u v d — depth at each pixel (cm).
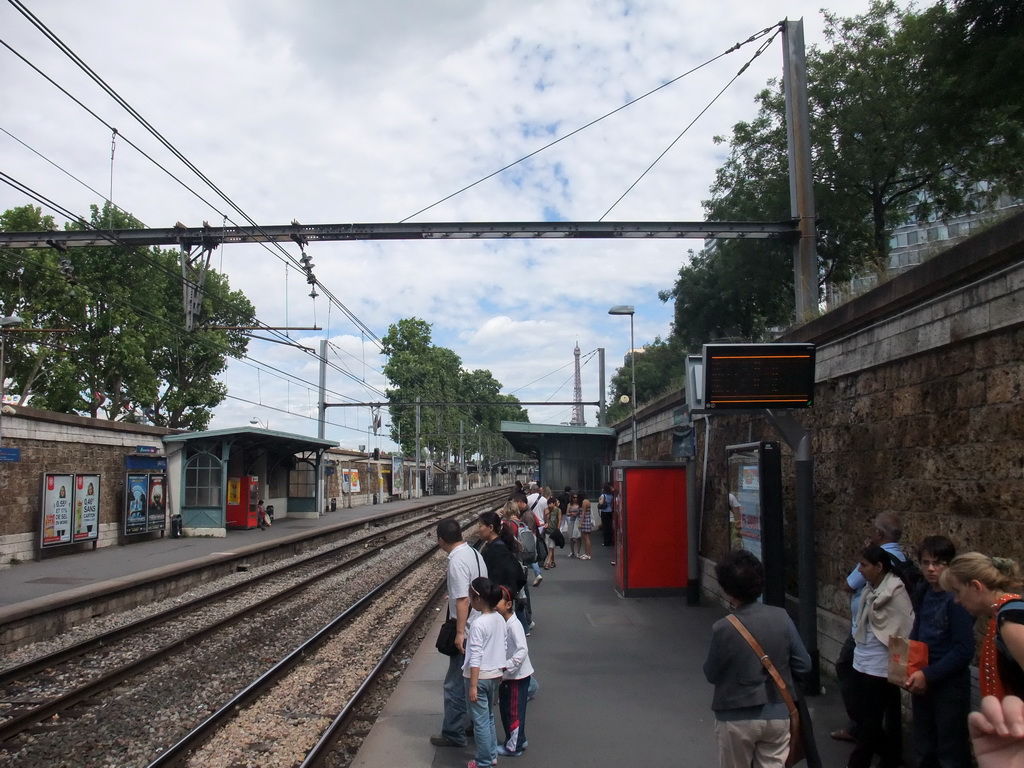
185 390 3966
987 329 492
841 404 725
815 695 672
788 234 1327
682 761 542
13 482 1759
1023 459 462
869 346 660
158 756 611
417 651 895
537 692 705
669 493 1233
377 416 4947
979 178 1880
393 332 6806
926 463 573
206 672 876
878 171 1950
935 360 562
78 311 3084
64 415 1952
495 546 690
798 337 827
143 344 3303
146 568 1659
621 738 589
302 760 596
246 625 1148
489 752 517
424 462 7062
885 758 504
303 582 1527
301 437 2969
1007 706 224
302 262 1453
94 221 3170
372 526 3300
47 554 1878
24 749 637
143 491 2284
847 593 704
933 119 1712
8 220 3105
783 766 374
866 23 2022
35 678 862
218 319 4056
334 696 771
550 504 1666
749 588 386
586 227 1370
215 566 1681
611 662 827
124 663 926
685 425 1378
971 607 320
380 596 1431
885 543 530
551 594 1277
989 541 495
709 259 2536
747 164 2192
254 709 731
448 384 7975
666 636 953
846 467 712
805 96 1314
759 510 778
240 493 2855
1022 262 456
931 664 424
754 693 371
